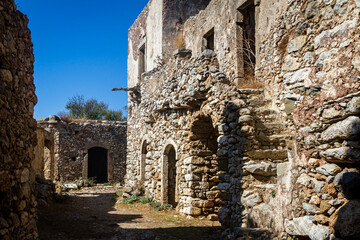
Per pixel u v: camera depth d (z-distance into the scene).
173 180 10.75
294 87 4.01
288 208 4.06
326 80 3.54
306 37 3.90
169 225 7.78
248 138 5.91
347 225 3.09
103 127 21.22
